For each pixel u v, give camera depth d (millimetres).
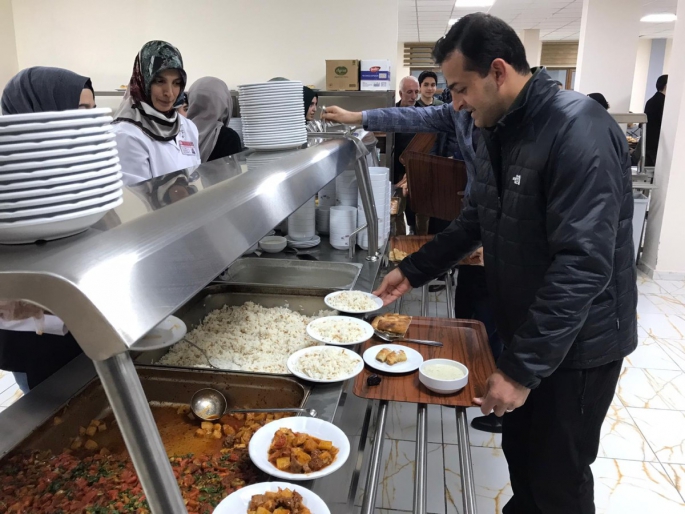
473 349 1647
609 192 1185
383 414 1306
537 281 1400
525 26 9844
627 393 2830
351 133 2082
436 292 4117
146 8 4914
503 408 1247
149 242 614
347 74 4590
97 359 508
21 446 1039
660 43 12781
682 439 2443
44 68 1722
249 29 4875
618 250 1362
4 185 547
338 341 1513
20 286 506
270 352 1528
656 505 2043
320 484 1018
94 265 529
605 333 1372
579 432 1457
